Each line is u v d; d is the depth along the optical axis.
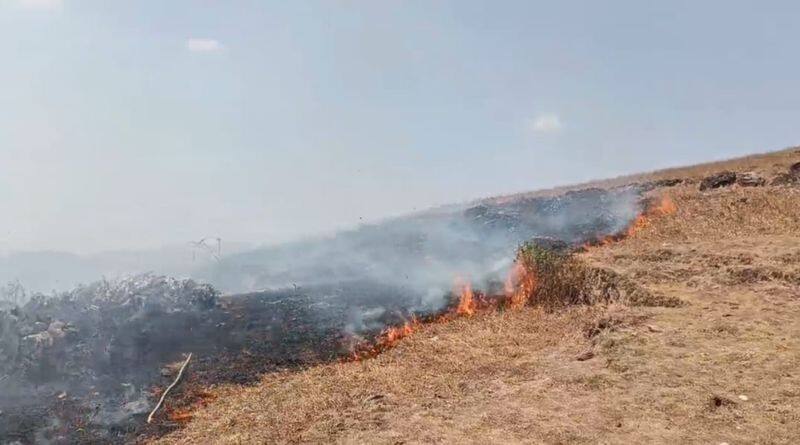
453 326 11.20
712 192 19.91
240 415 7.82
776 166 24.66
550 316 10.95
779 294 10.16
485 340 9.94
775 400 6.42
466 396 7.53
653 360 7.84
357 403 7.63
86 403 8.83
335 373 9.23
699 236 15.20
